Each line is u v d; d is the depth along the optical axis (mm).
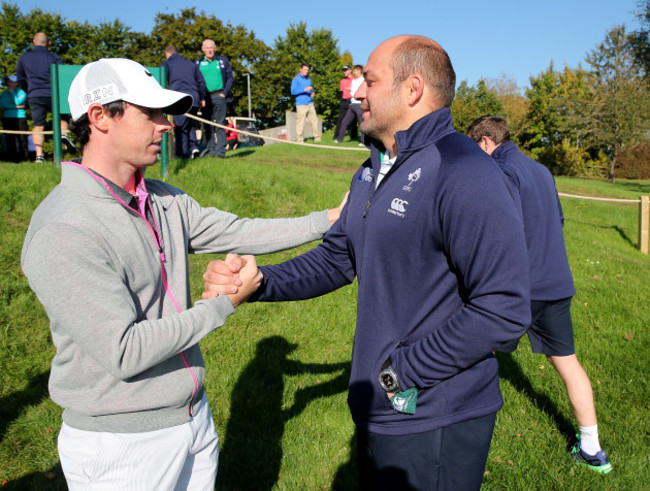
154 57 36562
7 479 2859
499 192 1621
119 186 1745
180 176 7410
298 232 2254
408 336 1798
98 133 1708
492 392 1842
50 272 1516
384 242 1789
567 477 3049
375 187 1926
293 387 3773
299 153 14594
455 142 1752
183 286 1893
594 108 28578
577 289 6070
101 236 1605
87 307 1517
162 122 1768
